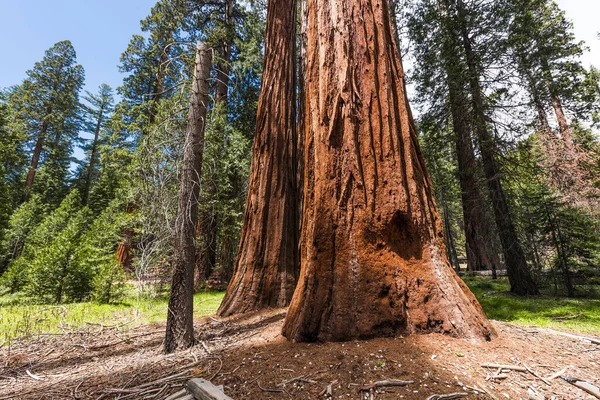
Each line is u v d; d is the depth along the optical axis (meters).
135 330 5.77
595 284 8.66
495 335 3.16
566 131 11.20
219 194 12.18
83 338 5.32
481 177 9.37
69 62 30.66
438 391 2.12
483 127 8.80
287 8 8.30
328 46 4.11
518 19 8.89
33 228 18.67
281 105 7.77
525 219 8.37
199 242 12.29
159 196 4.79
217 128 12.48
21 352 4.54
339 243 3.45
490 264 12.12
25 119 27.16
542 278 8.70
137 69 18.11
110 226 13.58
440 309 3.14
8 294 11.98
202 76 4.54
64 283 9.98
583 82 10.44
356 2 4.16
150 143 4.77
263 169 7.37
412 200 3.60
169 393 2.51
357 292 3.22
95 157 36.22
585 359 2.78
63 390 2.86
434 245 3.52
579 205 8.73
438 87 10.17
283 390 2.28
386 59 4.04
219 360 3.09
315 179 3.76
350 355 2.69
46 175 28.95
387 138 3.72
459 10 9.54
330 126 3.77
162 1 16.17
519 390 2.18
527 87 9.15
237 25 16.14
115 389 2.69
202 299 10.14
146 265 6.20
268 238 7.03
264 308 6.49
